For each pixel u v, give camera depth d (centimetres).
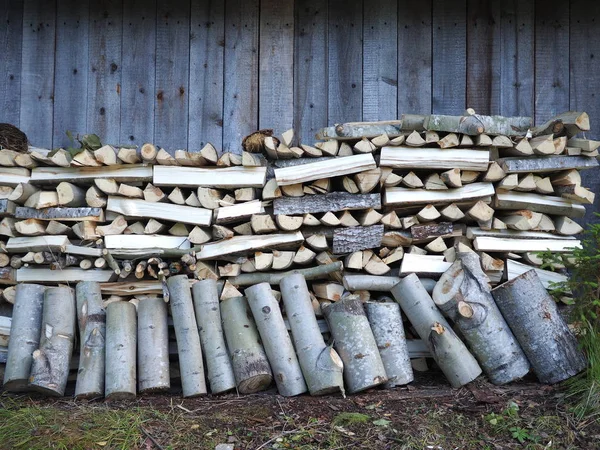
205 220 408
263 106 485
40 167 422
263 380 360
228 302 383
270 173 418
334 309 376
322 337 373
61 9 489
